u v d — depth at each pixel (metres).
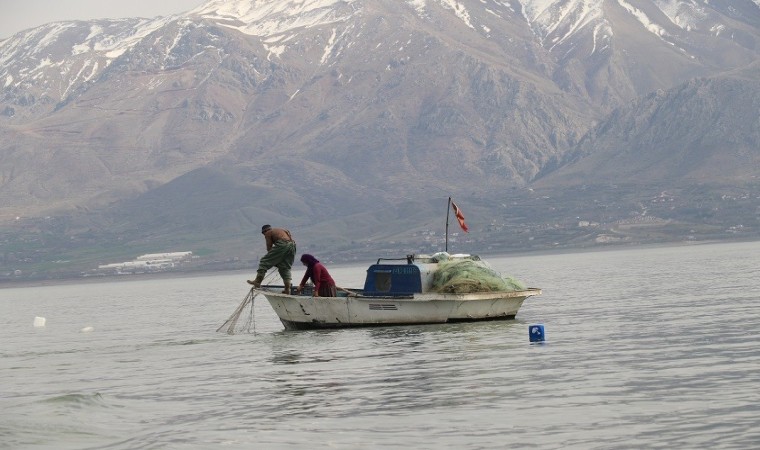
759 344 68.19
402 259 101.12
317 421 46.69
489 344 77.00
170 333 110.69
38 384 67.69
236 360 75.50
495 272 100.56
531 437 40.84
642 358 63.81
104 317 169.12
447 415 46.53
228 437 43.59
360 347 79.38
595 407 46.66
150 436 44.53
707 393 48.78
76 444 43.22
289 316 99.56
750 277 179.25
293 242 99.50
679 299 124.38
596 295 145.12
